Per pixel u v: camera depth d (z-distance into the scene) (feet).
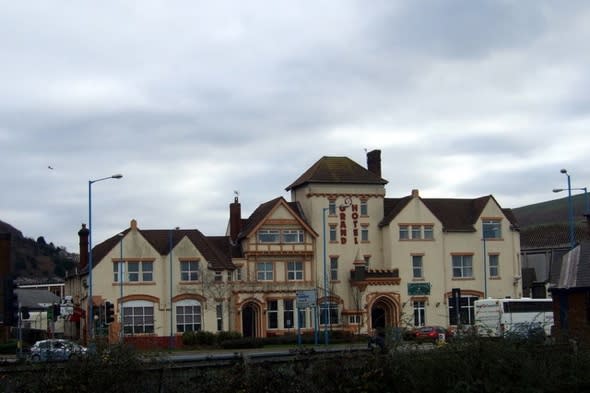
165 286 240.73
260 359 75.77
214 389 69.77
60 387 64.18
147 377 68.18
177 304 240.53
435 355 77.25
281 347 216.54
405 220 267.59
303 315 253.65
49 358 69.31
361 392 74.18
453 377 76.07
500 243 277.64
